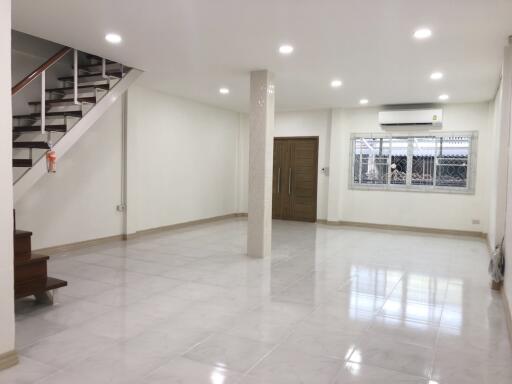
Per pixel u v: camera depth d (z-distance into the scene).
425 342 3.26
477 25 4.06
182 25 4.25
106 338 3.21
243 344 3.15
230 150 10.41
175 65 5.85
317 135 10.02
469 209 8.57
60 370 2.70
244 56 5.32
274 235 8.27
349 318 3.74
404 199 9.12
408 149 9.05
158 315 3.72
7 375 2.62
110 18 4.10
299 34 4.45
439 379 2.68
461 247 7.31
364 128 9.44
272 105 6.11
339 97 8.13
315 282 4.89
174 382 2.57
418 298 4.37
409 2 3.56
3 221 2.69
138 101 7.40
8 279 2.72
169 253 6.30
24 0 3.68
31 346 3.05
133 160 7.33
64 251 6.20
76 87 5.09
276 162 10.49
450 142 8.70
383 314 3.87
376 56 5.20
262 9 3.80
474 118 8.47
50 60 4.73
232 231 8.47
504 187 4.76
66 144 4.99
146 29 4.39
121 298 4.17
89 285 4.59
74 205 6.32
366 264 5.86
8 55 2.69
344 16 3.92
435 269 5.64
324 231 8.84
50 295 3.95
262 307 3.99
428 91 7.36
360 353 3.04
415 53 5.03
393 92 7.51
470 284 4.93
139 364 2.80
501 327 3.60
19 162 4.50
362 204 9.53
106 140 6.84
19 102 5.41
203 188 9.45
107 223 6.95
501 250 4.62
